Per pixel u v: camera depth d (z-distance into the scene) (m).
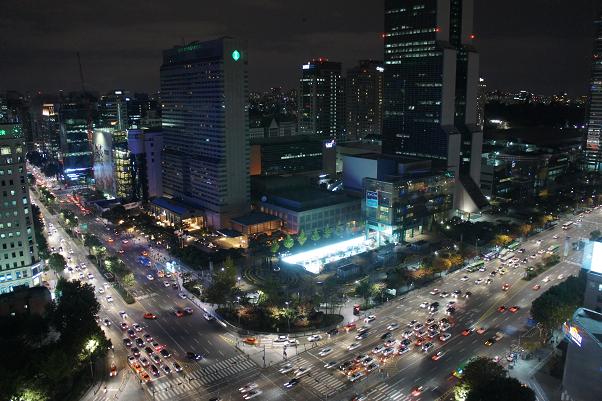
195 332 197.25
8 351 156.12
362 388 157.75
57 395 154.38
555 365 166.38
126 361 176.88
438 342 185.38
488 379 139.38
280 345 185.88
